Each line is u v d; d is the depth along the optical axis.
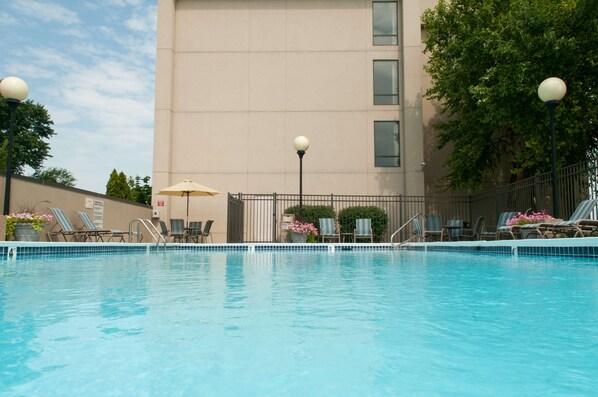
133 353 1.64
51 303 2.82
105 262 6.86
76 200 11.05
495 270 5.10
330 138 16.03
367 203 15.70
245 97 16.16
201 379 1.35
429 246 11.32
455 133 15.08
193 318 2.32
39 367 1.47
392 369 1.44
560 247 6.26
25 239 8.29
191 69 16.23
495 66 12.27
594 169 8.55
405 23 15.99
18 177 9.00
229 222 13.33
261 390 1.25
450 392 1.23
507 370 1.43
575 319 2.24
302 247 12.05
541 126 11.33
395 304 2.78
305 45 16.34
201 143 15.99
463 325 2.12
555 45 10.61
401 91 16.12
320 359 1.56
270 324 2.17
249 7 16.44
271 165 15.93
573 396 1.20
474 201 15.76
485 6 12.81
